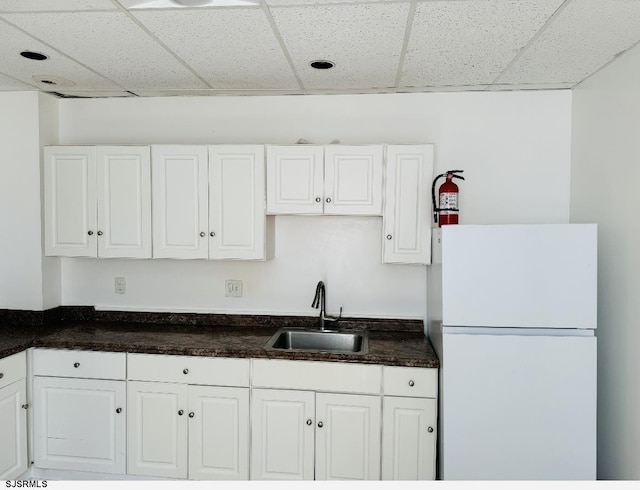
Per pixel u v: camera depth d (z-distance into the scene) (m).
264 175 2.52
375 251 2.77
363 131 2.74
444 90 2.64
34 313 2.78
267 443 2.27
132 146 2.58
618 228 2.09
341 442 2.21
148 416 2.34
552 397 1.93
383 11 1.64
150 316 2.88
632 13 1.64
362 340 2.55
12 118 2.76
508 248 1.96
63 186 2.64
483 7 1.60
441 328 2.06
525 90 2.63
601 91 2.25
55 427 2.40
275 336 2.56
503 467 1.96
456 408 1.98
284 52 2.05
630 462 1.98
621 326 2.06
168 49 2.02
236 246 2.54
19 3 1.59
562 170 2.62
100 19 1.72
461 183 2.68
